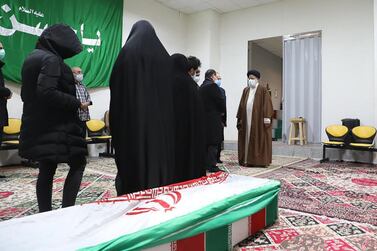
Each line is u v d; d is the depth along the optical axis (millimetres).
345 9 6113
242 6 7371
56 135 1611
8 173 3941
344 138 5453
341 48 6152
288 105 6840
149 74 1635
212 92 3777
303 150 5809
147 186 1591
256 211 1769
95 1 5867
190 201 1510
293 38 6770
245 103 4641
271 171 4172
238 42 7590
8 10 4621
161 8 7277
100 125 5637
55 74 1542
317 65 6477
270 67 9555
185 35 7934
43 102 1577
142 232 1156
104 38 6035
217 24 7801
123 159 1607
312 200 2639
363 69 5902
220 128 3893
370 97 5820
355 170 4340
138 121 1566
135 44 1641
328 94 6289
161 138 1661
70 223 1237
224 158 5500
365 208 2391
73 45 1702
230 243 1600
